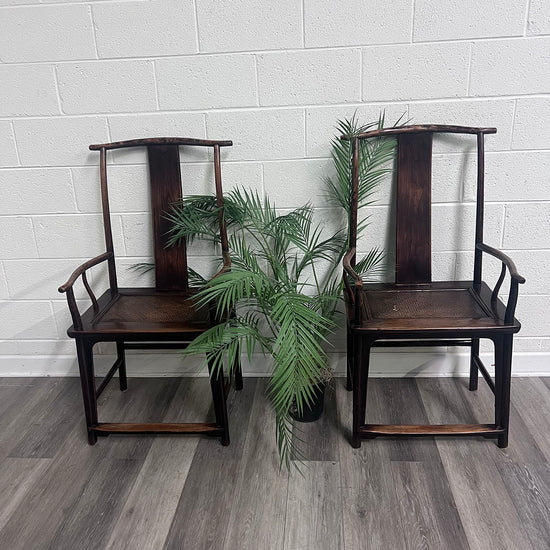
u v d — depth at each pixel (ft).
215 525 4.77
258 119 6.21
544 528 4.61
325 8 5.74
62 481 5.38
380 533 4.62
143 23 5.91
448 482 5.19
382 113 6.09
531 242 6.46
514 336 6.91
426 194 6.00
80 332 5.38
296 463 5.53
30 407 6.72
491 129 5.74
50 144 6.44
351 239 5.87
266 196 6.50
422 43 5.80
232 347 5.00
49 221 6.78
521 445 5.68
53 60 6.09
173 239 6.12
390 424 6.07
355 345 5.57
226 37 5.91
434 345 6.51
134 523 4.82
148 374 7.43
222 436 5.80
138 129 6.33
